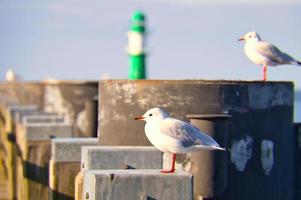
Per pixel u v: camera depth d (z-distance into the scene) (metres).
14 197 25.02
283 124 14.48
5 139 31.23
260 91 14.12
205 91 13.84
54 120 23.50
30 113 28.34
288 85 14.48
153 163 13.34
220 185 13.01
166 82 14.04
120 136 14.55
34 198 18.31
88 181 10.88
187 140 11.42
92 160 13.26
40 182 18.31
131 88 14.40
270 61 15.31
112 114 14.68
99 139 15.07
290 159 14.82
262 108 14.15
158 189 10.62
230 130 13.81
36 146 18.38
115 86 14.64
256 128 14.06
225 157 13.11
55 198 15.63
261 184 14.09
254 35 15.66
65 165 15.69
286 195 14.68
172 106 14.00
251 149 14.01
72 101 33.72
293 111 14.84
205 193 12.89
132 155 13.30
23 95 41.59
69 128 19.48
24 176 18.31
